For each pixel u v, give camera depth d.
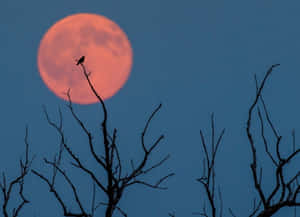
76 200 29.00
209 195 28.58
